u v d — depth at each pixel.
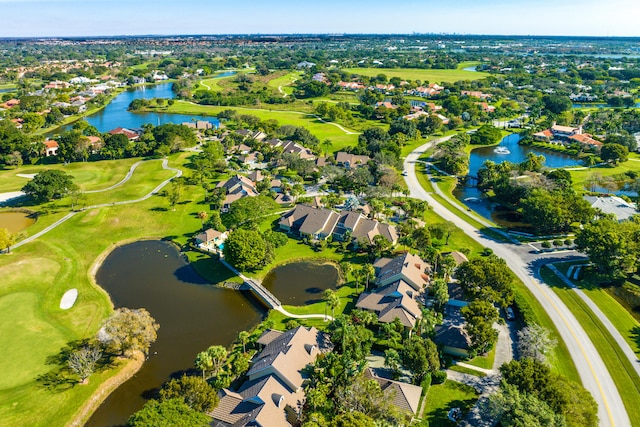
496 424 67.50
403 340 85.00
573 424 58.66
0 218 142.50
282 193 162.75
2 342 84.75
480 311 83.00
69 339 86.50
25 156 199.62
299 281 108.94
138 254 121.94
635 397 73.06
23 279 106.31
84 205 150.88
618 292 103.62
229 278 109.38
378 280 104.12
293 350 75.12
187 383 66.12
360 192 164.00
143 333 80.44
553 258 118.44
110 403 73.25
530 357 78.19
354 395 64.50
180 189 166.00
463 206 155.88
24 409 70.19
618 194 168.50
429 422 67.94
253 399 66.62
